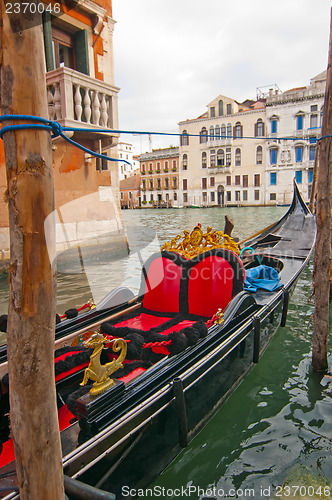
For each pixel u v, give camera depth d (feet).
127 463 6.08
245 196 116.06
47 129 3.41
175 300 10.53
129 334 8.47
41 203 3.41
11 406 3.73
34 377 3.60
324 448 8.25
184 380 7.55
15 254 3.45
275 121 105.50
